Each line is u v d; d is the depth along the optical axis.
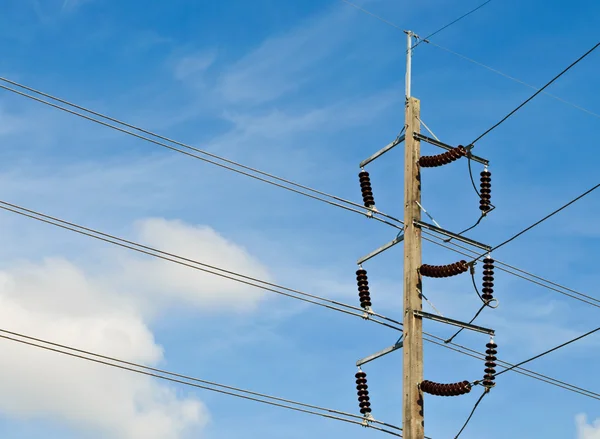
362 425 27.44
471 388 25.77
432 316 26.59
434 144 28.47
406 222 27.52
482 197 28.03
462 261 26.80
